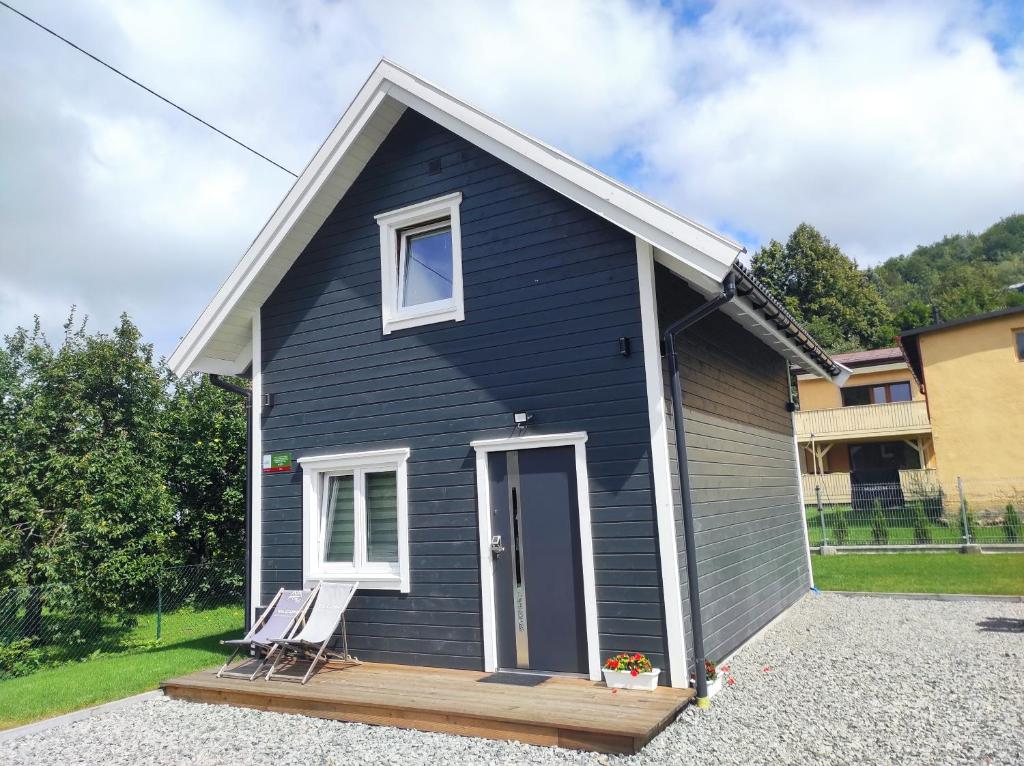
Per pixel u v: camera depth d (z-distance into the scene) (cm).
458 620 696
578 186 653
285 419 837
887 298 7019
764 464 970
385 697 592
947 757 440
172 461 1516
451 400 729
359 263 815
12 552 979
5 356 1198
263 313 873
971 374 2070
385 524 769
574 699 559
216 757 518
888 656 715
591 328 659
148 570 1109
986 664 669
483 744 513
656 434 614
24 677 848
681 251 603
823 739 480
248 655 845
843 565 1483
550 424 667
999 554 1562
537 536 664
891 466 2778
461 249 745
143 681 743
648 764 453
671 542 596
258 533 833
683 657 581
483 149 728
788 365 1206
